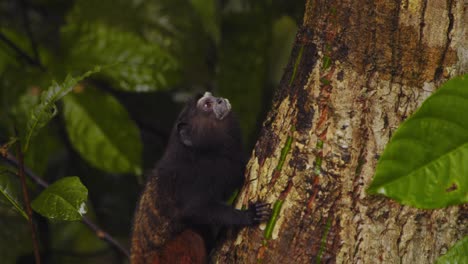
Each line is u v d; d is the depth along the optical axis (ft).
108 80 31.68
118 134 30.30
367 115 19.17
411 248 18.54
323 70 19.94
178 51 33.65
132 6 32.65
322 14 20.36
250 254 20.42
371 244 18.63
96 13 31.96
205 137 30.45
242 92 34.27
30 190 33.22
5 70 31.42
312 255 19.11
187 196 29.50
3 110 30.81
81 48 31.30
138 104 37.99
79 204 21.35
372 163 18.90
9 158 26.76
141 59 31.14
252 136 35.04
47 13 39.29
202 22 34.53
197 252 28.81
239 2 35.19
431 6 18.97
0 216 35.53
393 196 15.67
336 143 19.27
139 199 31.30
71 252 37.76
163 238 29.60
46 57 32.14
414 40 19.04
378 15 19.30
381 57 19.25
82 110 30.12
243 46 34.53
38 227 36.65
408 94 19.04
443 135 15.78
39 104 21.83
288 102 20.88
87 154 30.25
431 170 15.74
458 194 15.64
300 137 19.93
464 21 18.90
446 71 18.92
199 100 31.32
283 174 20.03
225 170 30.22
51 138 34.09
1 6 39.01
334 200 19.07
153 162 38.09
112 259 40.29
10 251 35.65
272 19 35.12
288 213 19.65
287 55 34.94
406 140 15.79
